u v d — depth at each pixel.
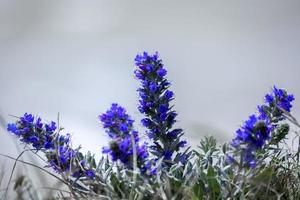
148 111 2.24
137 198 2.14
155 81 2.25
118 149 2.11
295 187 2.21
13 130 2.23
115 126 2.14
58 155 2.20
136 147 2.13
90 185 2.18
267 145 2.21
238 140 2.12
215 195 2.15
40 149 2.23
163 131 2.24
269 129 2.11
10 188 2.25
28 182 2.15
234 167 2.16
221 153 2.17
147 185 2.14
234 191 2.14
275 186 2.19
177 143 2.24
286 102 2.19
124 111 2.15
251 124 2.11
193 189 2.15
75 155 2.21
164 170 2.17
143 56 2.25
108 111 2.15
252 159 2.12
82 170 2.20
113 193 2.15
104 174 2.21
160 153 2.23
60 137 2.23
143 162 2.13
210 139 2.24
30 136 2.22
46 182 2.18
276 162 2.23
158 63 2.25
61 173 2.20
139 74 2.25
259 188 2.12
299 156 2.29
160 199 2.13
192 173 2.17
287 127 2.21
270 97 2.21
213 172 2.14
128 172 2.15
